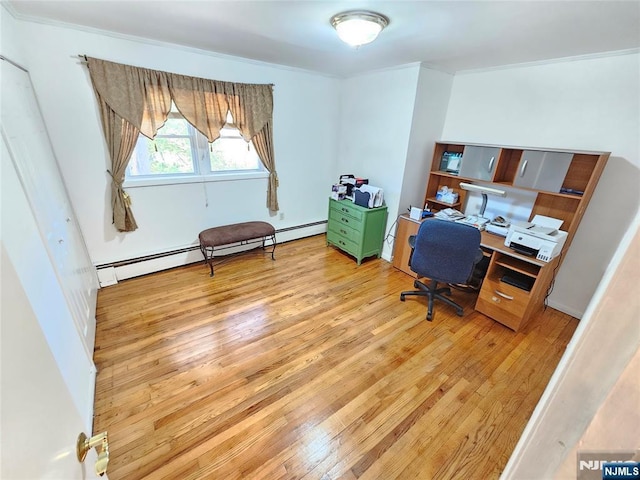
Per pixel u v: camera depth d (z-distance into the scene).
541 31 1.80
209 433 1.46
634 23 1.58
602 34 1.77
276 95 3.30
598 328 0.34
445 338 2.22
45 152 1.97
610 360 0.33
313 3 1.60
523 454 0.49
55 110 2.18
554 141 2.47
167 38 2.35
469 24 1.76
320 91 3.64
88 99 2.30
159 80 2.52
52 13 1.87
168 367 1.85
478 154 2.71
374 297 2.76
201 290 2.76
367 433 1.49
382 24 1.76
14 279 0.43
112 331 2.15
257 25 1.98
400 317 2.47
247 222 3.46
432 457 1.39
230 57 2.84
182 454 1.36
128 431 1.45
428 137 3.22
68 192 2.38
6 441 0.37
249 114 3.12
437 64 2.77
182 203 3.02
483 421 1.58
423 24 1.80
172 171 2.92
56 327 1.25
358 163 3.80
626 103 2.07
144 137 2.68
